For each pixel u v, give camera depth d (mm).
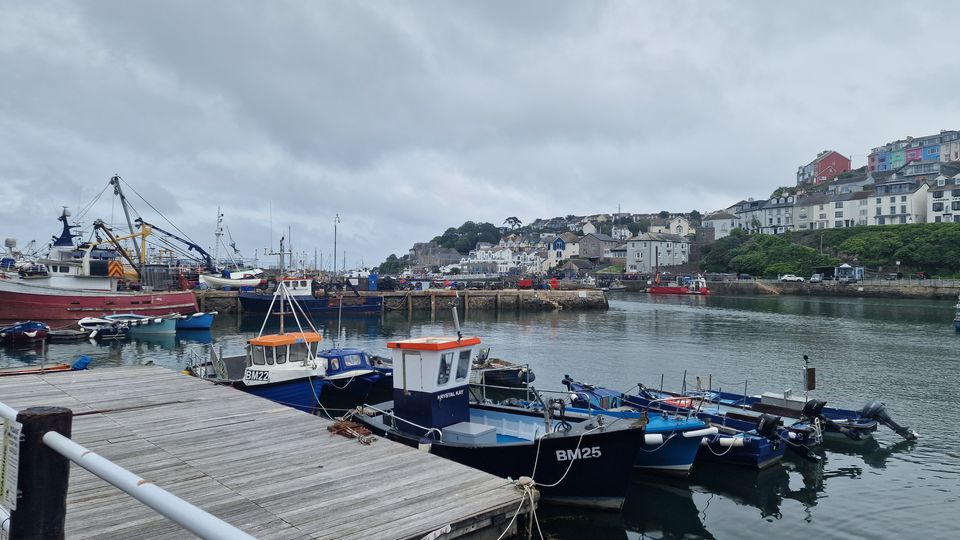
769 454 15492
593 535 11758
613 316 59875
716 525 12375
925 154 123000
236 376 21391
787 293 86062
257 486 8930
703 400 18250
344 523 7719
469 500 8492
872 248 90688
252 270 68438
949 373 28203
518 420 14516
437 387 12930
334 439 11328
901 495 13836
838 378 27219
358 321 56188
